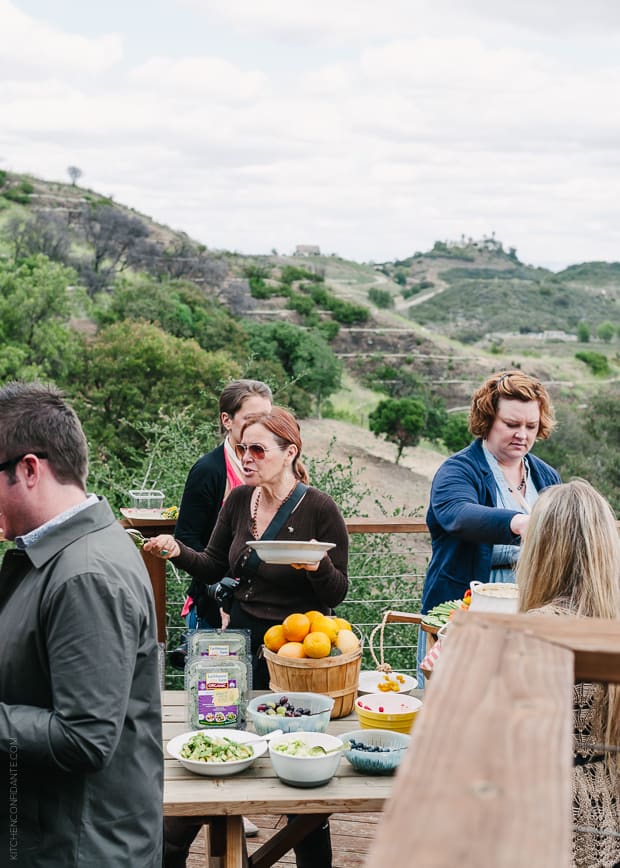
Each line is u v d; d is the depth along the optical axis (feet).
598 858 5.67
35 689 5.25
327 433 191.01
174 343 148.15
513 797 1.93
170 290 217.15
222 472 11.39
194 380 144.56
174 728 7.93
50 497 5.37
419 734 2.23
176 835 8.06
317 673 7.98
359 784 6.80
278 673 8.15
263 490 9.61
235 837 6.81
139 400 138.62
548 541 6.30
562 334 352.69
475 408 10.63
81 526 5.38
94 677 5.04
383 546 18.92
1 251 241.14
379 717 7.51
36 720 5.04
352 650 8.20
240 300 275.18
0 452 5.31
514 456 10.52
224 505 9.97
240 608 9.41
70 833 5.22
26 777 5.23
